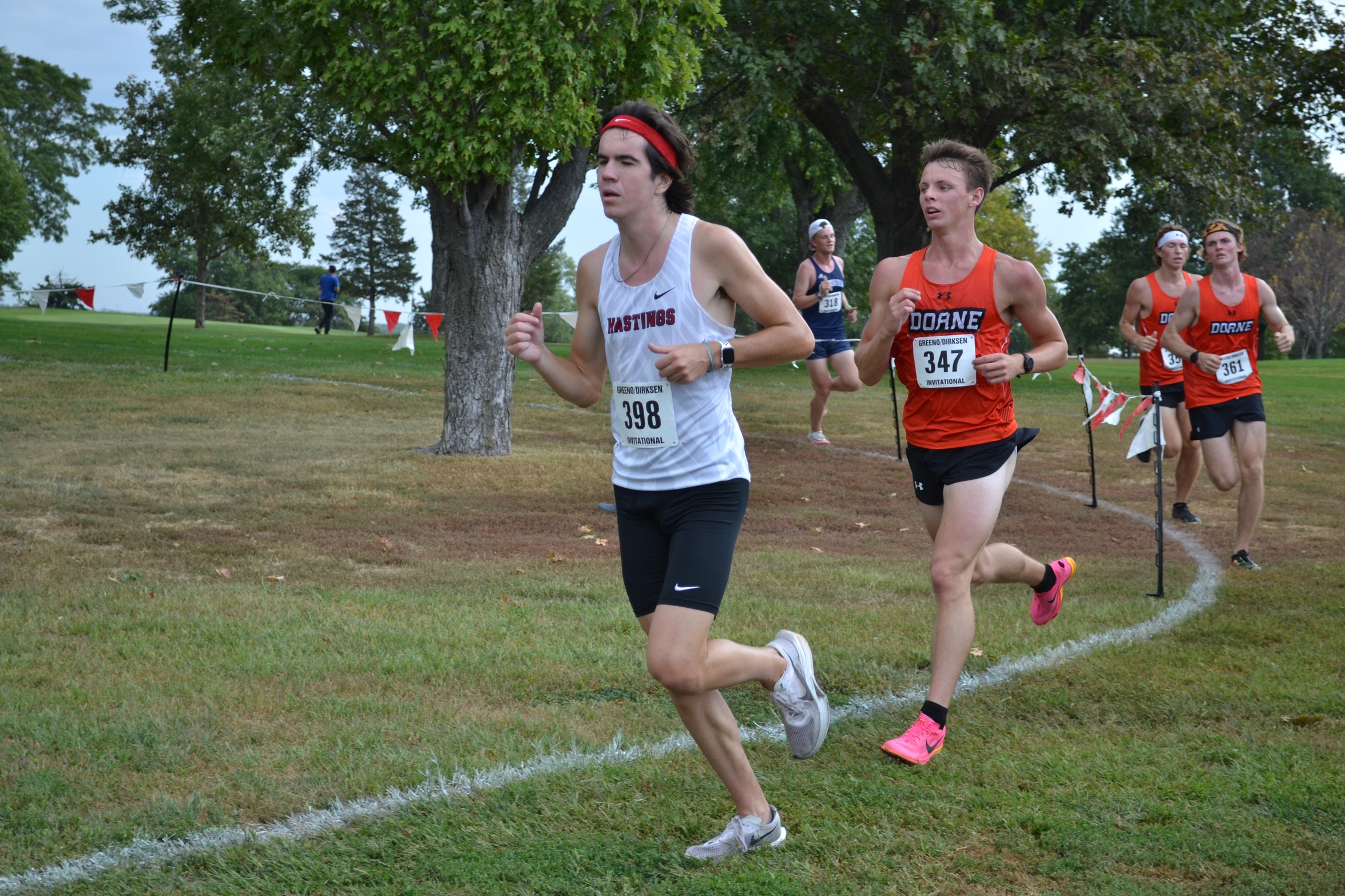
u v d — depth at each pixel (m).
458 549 8.50
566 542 8.92
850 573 7.75
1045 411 20.72
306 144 27.02
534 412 18.09
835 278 14.66
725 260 3.25
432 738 4.30
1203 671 5.34
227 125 31.48
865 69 24.25
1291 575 7.90
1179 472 10.55
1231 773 4.00
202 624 5.89
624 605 6.69
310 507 9.78
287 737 4.30
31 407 15.22
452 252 12.96
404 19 10.76
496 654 5.49
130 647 5.41
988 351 4.54
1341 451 16.50
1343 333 81.00
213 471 11.22
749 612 6.50
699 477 3.29
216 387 18.69
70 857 3.28
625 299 3.34
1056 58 22.73
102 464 11.27
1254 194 24.95
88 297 21.50
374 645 5.59
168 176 42.22
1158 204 27.27
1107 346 79.31
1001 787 3.90
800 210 39.22
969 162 4.52
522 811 3.64
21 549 7.64
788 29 23.98
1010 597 7.20
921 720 4.21
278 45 11.84
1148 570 8.12
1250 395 8.25
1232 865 3.29
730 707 4.83
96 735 4.20
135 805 3.64
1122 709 4.82
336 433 14.52
